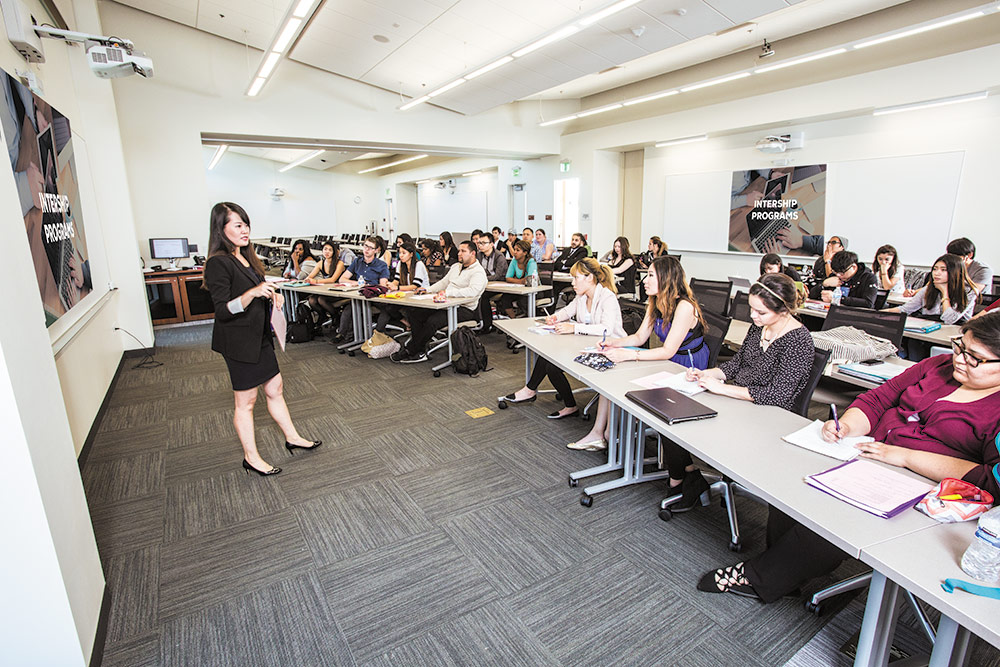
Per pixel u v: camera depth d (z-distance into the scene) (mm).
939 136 5863
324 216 16609
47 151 2771
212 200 14555
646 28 5477
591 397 3812
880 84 5930
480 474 2697
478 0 5297
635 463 2580
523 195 11688
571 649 1584
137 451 3023
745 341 2273
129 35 6223
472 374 4383
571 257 6973
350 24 6082
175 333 6414
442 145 9094
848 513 1221
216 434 3266
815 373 1956
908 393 1635
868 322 2805
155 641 1632
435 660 1550
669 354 2594
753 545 2094
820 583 1856
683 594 1816
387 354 5027
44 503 1329
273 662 1552
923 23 4480
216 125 6934
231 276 2424
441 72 7398
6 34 2605
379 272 5602
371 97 8195
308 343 5738
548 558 2020
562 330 3229
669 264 2662
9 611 1315
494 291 5711
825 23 6031
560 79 7203
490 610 1750
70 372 2875
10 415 1250
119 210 5023
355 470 2758
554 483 2602
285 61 7312
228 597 1824
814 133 6973
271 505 2424
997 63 5105
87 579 1588
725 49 6922
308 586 1877
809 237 7203
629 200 10305
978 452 1376
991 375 1339
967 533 1141
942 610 934
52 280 2576
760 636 1624
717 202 8305
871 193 6508
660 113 8469
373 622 1702
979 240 5680
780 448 1580
